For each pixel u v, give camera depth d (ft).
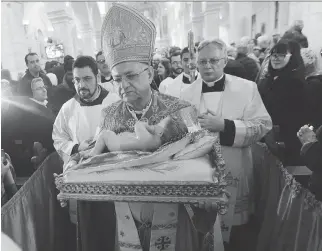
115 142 3.74
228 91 6.49
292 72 7.52
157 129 3.65
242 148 6.48
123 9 3.30
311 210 4.02
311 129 4.93
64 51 29.40
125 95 3.64
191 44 6.72
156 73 14.12
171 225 4.32
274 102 7.66
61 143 6.24
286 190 5.03
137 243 4.42
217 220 4.94
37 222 5.59
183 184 3.20
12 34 40.32
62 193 3.51
